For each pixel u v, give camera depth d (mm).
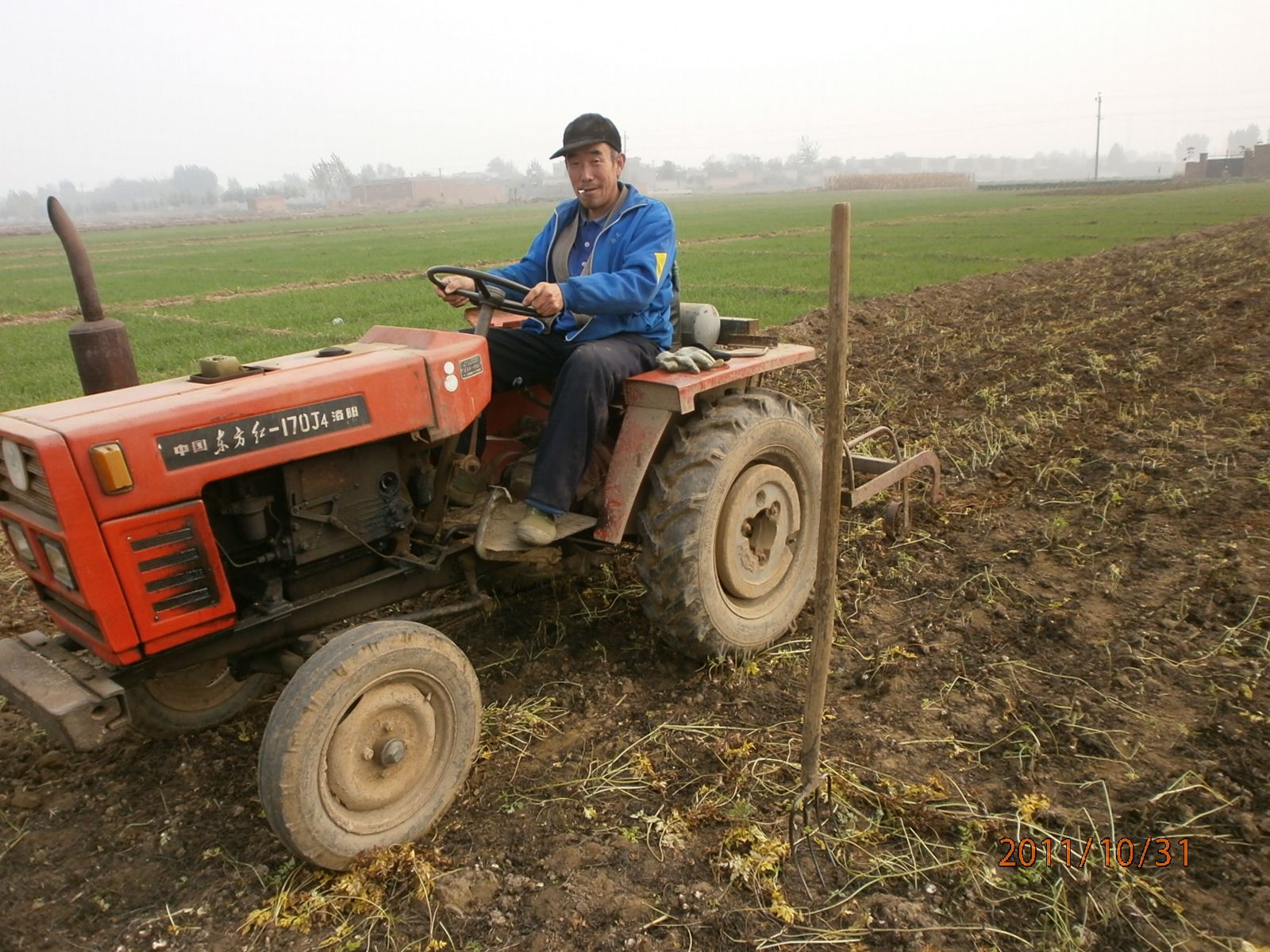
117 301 20391
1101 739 3125
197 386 2791
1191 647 3646
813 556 4246
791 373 8953
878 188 115500
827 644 2762
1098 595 4156
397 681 2723
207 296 20812
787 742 3203
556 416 3295
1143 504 5168
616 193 3771
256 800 3062
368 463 3053
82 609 2631
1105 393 7629
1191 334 9570
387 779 2729
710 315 4125
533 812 2912
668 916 2455
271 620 2904
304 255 34250
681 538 3451
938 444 6531
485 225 53219
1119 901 2424
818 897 2510
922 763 3057
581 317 3762
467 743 2916
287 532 2900
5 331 16250
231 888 2648
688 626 3578
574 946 2377
